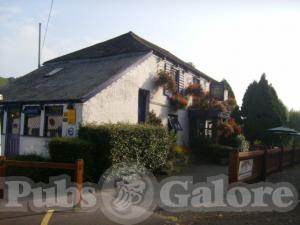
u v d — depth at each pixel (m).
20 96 16.53
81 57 20.00
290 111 32.41
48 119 14.99
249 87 27.44
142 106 18.36
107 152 12.01
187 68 22.30
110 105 15.04
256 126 26.42
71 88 15.30
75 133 13.66
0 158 8.69
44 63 22.00
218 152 20.14
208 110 21.81
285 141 26.64
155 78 18.75
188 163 18.83
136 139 13.19
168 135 15.45
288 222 7.47
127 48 18.92
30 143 15.52
